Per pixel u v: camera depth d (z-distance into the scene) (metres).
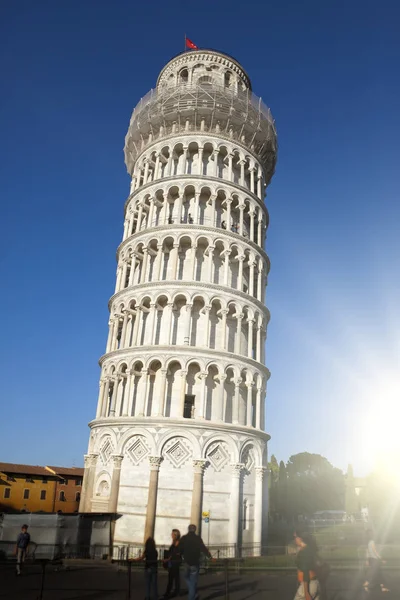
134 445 45.12
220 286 50.59
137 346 48.12
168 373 47.72
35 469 102.75
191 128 60.00
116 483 44.12
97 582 24.86
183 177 55.84
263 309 54.44
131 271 53.69
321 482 125.94
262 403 51.44
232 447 45.44
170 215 55.91
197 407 46.50
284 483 121.00
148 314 50.94
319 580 13.71
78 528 39.28
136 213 58.28
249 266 54.66
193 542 18.44
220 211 56.97
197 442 44.09
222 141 59.09
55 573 28.50
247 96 62.19
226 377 48.16
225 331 49.62
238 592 21.86
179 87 61.44
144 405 46.16
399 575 25.70
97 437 48.12
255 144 63.16
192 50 68.06
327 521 86.06
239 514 43.97
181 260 52.78
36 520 37.41
